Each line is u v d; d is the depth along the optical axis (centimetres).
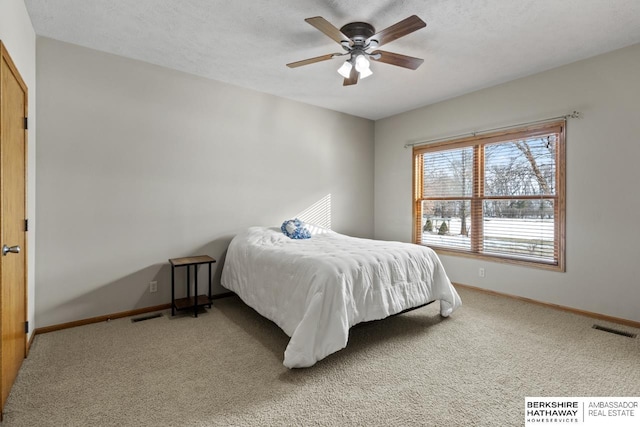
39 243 274
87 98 297
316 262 242
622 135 296
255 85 391
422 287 288
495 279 393
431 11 240
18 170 211
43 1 229
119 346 250
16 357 204
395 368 217
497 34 272
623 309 296
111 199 310
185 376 207
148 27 265
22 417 166
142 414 169
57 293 283
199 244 366
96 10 241
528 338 265
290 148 443
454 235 442
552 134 344
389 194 526
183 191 354
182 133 351
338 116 498
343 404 178
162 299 341
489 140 396
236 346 251
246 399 183
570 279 329
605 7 234
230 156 388
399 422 164
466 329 284
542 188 355
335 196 497
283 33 273
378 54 261
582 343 255
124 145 316
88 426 160
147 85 329
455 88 400
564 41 284
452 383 199
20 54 219
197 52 308
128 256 320
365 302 244
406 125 498
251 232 368
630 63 291
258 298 291
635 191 289
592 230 315
